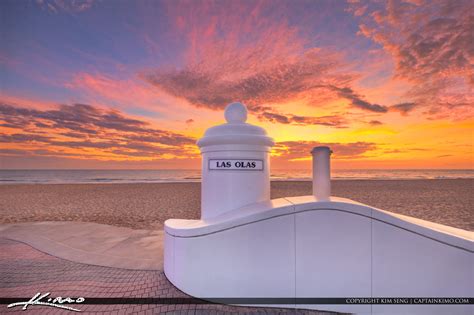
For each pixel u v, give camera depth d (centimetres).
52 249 552
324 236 301
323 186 356
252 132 368
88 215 1295
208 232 325
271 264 309
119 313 305
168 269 380
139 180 5316
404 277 289
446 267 283
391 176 6956
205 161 387
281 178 6097
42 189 3092
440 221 1252
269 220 310
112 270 430
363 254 296
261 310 303
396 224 291
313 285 303
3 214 1347
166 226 386
